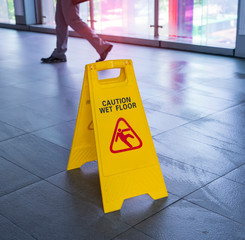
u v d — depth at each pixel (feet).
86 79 8.26
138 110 8.30
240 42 21.39
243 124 12.03
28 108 13.94
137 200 8.06
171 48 24.80
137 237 6.90
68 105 14.21
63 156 10.11
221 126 11.87
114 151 7.95
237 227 7.13
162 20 26.12
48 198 8.20
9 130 11.91
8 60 22.12
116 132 8.02
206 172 9.11
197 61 20.93
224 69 19.04
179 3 24.71
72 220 7.44
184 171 9.16
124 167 7.97
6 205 7.98
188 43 23.93
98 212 7.67
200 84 16.47
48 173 9.25
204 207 7.75
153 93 15.30
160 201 7.99
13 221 7.44
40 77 18.29
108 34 28.35
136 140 8.16
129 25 27.89
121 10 27.94
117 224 7.29
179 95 14.98
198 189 8.39
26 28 34.42
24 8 34.14
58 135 11.46
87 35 20.34
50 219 7.48
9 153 10.34
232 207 7.73
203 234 6.94
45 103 14.47
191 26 24.59
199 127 11.80
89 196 8.25
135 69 19.33
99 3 29.22
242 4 20.67
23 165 9.66
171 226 7.18
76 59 22.11
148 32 27.12
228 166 9.39
